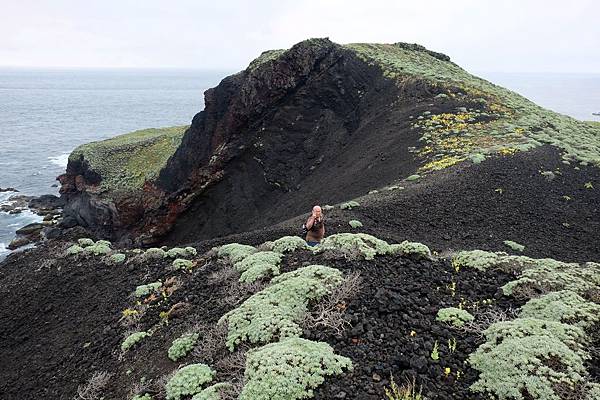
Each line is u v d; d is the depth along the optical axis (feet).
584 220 62.69
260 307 29.40
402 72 142.00
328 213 70.03
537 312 26.25
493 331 24.27
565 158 82.84
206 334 30.60
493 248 53.31
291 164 142.51
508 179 73.05
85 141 416.67
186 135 165.68
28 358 51.37
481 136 97.40
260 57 161.99
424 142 101.04
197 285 43.19
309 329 27.07
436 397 20.49
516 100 136.05
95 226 172.24
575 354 21.80
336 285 31.01
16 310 65.46
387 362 23.06
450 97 125.18
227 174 150.41
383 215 66.08
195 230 149.38
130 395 28.32
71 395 36.27
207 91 160.15
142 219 164.96
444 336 24.85
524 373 20.62
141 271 63.00
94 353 42.55
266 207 139.95
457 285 31.60
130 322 43.50
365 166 108.17
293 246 42.91
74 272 71.41
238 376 24.22
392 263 36.09
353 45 172.86
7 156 331.77
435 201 68.03
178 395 24.70
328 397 21.15
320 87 150.82
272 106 149.69
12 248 154.40
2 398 44.50
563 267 32.86
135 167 186.80
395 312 27.55
